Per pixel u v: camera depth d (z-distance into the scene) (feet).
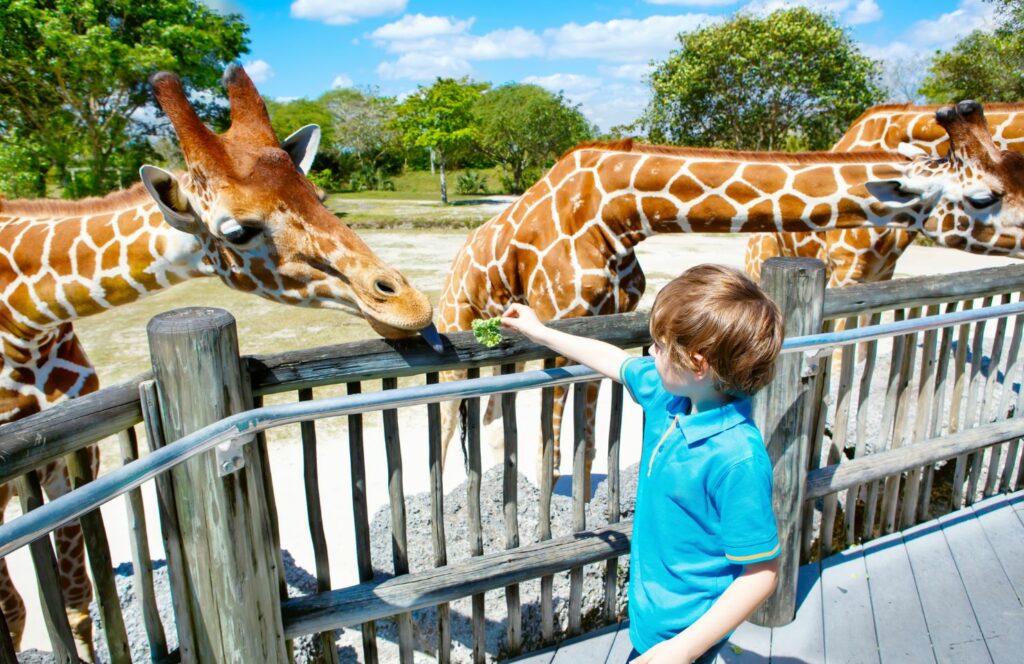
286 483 15.57
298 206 7.38
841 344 7.00
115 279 8.21
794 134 77.61
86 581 8.91
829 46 67.21
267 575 5.71
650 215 10.46
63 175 51.67
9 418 8.79
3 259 8.27
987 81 60.29
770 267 7.04
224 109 62.08
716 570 4.72
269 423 5.06
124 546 13.12
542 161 115.75
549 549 7.27
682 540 4.76
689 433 4.58
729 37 68.85
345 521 14.03
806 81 67.82
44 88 49.21
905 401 9.15
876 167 9.96
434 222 64.54
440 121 100.99
